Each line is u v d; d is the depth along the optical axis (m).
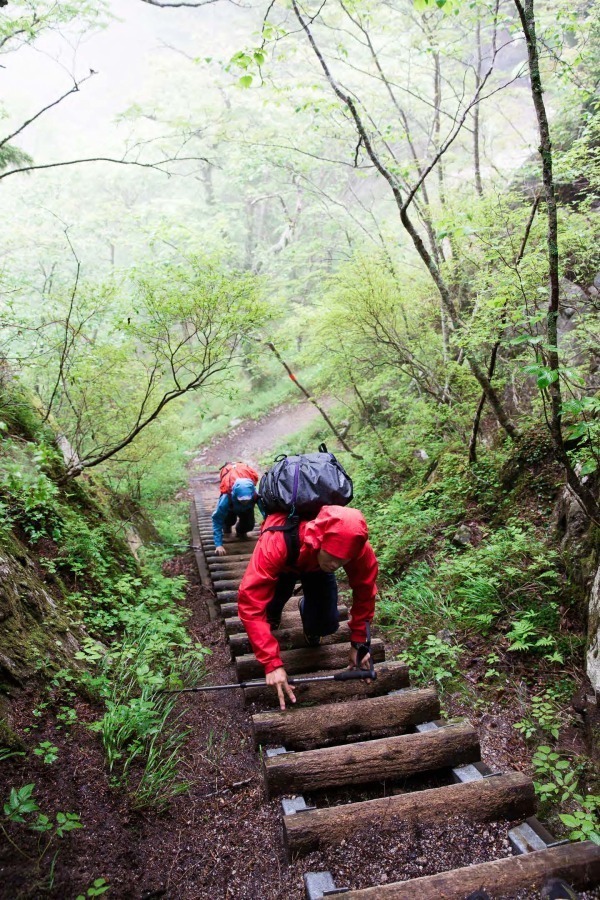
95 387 7.46
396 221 13.13
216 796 2.96
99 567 4.88
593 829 2.58
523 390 7.82
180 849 2.62
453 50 7.82
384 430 11.29
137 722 3.07
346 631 4.25
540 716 3.46
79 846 2.43
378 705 3.29
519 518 5.32
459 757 2.98
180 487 15.55
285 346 8.09
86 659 3.33
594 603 3.69
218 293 5.78
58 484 5.91
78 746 2.89
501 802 2.66
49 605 3.72
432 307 8.62
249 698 3.64
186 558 8.77
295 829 2.54
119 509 8.51
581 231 5.89
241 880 2.48
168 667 4.09
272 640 3.06
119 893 2.32
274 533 3.05
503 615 4.35
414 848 2.53
